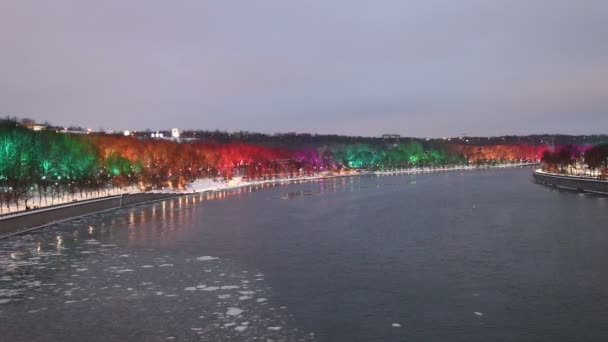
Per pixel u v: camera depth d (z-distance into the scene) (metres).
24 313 26.67
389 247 45.47
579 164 172.50
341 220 65.81
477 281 32.91
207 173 169.25
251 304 28.06
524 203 83.06
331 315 26.14
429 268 36.78
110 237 51.88
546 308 27.19
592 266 36.59
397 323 24.91
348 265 38.03
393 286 31.84
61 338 23.12
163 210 80.38
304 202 94.12
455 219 65.12
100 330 24.06
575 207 74.06
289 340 22.69
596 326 24.42
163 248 45.41
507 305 27.78
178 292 30.47
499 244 46.06
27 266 37.72
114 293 30.30
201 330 23.92
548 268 36.19
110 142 125.31
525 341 22.67
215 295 29.84
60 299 29.08
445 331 23.84
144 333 23.59
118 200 83.81
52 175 86.00
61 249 44.84
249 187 147.12
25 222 55.50
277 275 34.81
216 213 75.50
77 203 69.62
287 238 51.09
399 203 89.44
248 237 51.81
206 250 44.44
